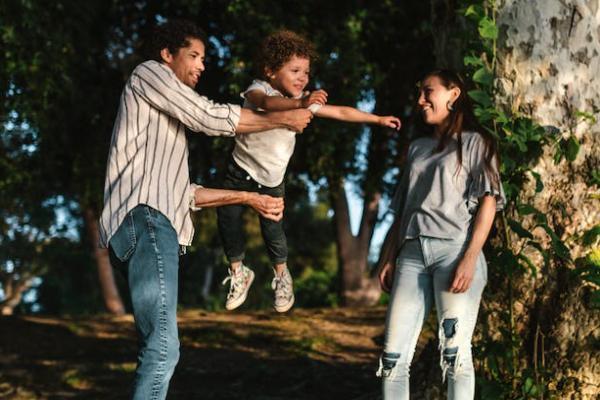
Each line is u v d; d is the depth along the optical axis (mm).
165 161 3590
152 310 3404
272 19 10656
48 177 13922
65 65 10484
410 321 3977
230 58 10984
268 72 3914
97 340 9273
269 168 4074
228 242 4293
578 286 4582
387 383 3990
